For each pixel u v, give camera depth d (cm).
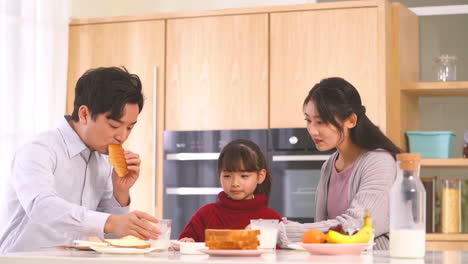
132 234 188
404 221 167
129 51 409
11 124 371
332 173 247
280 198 380
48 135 230
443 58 389
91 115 223
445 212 383
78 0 428
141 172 403
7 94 370
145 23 407
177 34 402
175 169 397
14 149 371
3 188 365
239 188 247
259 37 389
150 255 171
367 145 233
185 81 400
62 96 403
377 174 224
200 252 175
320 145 235
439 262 155
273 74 387
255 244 166
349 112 230
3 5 371
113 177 237
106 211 243
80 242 184
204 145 393
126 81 222
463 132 417
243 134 387
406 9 399
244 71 391
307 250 172
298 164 379
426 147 384
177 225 395
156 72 403
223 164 249
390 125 378
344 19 378
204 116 396
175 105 400
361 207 217
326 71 379
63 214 197
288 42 385
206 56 397
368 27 374
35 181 213
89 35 416
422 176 416
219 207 252
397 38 383
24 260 161
